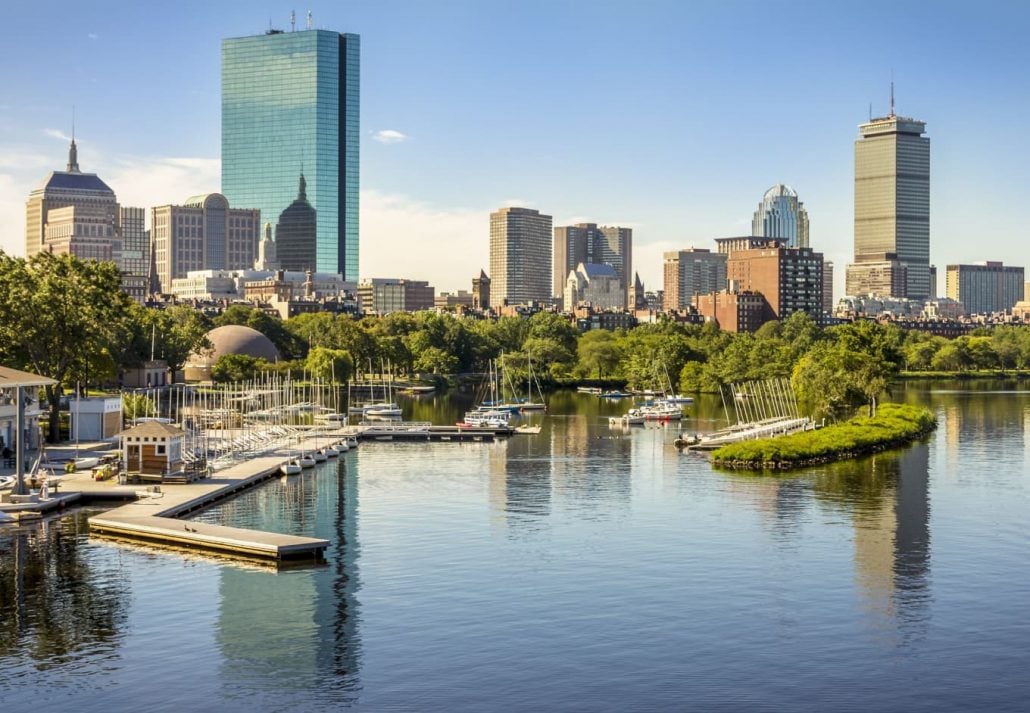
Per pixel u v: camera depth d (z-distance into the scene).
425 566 106.44
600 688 76.25
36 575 101.19
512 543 116.44
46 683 76.19
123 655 81.31
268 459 176.75
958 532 122.19
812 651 83.44
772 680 77.81
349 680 77.25
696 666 80.31
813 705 73.81
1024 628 88.81
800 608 93.56
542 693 75.31
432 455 193.12
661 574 104.06
